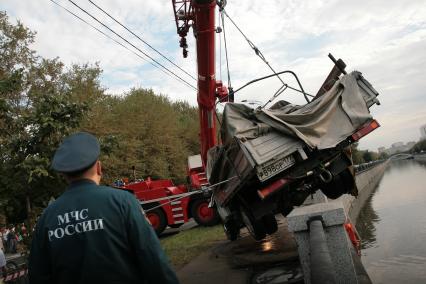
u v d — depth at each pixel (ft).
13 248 68.28
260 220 26.91
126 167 89.61
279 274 22.90
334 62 26.99
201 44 37.81
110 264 7.29
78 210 7.55
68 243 7.43
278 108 28.40
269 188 23.22
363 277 17.53
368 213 74.38
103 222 7.41
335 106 24.32
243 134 22.72
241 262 27.63
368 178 120.47
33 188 24.88
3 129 26.27
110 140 29.35
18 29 74.18
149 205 54.08
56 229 7.56
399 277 31.55
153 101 134.41
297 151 22.66
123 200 7.72
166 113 135.95
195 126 169.99
